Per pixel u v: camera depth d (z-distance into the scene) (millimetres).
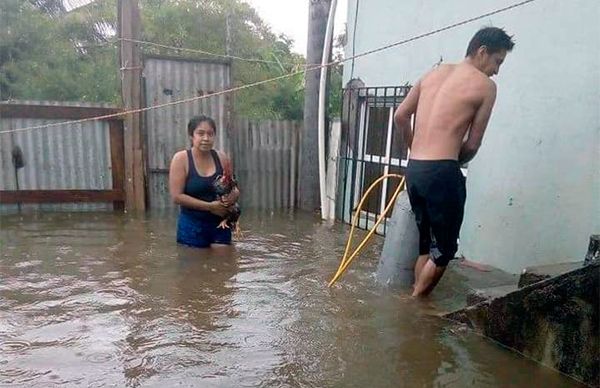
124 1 6750
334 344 2857
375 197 6441
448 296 3789
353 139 6770
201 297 3561
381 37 6250
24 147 6789
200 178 4871
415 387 2410
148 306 3344
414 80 5727
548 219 4137
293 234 5984
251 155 7777
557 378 2557
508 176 4504
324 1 7348
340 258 4852
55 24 14812
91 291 3619
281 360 2629
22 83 13117
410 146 4129
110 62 15266
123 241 5242
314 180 7770
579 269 2535
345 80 7012
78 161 7004
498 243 4633
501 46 3525
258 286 3857
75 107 6832
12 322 3004
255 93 16016
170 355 2623
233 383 2367
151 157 7250
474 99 3449
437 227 3582
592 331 2471
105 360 2541
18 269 4160
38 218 6457
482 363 2695
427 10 5477
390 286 3979
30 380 2316
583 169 3854
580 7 3855
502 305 2918
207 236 5043
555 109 4062
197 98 6453
